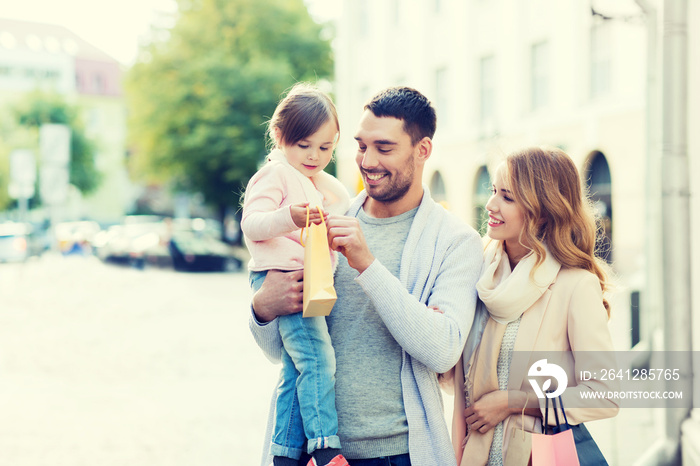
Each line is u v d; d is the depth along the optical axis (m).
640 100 14.87
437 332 2.15
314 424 2.22
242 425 6.28
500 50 19.19
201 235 25.55
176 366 8.95
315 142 2.49
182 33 30.06
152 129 29.88
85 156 50.34
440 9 21.42
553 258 2.47
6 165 46.41
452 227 2.42
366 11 24.81
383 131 2.29
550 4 17.42
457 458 2.53
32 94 49.16
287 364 2.39
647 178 7.16
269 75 28.42
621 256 15.40
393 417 2.27
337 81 26.19
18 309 14.39
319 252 2.13
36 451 5.52
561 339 2.46
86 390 7.68
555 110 17.42
